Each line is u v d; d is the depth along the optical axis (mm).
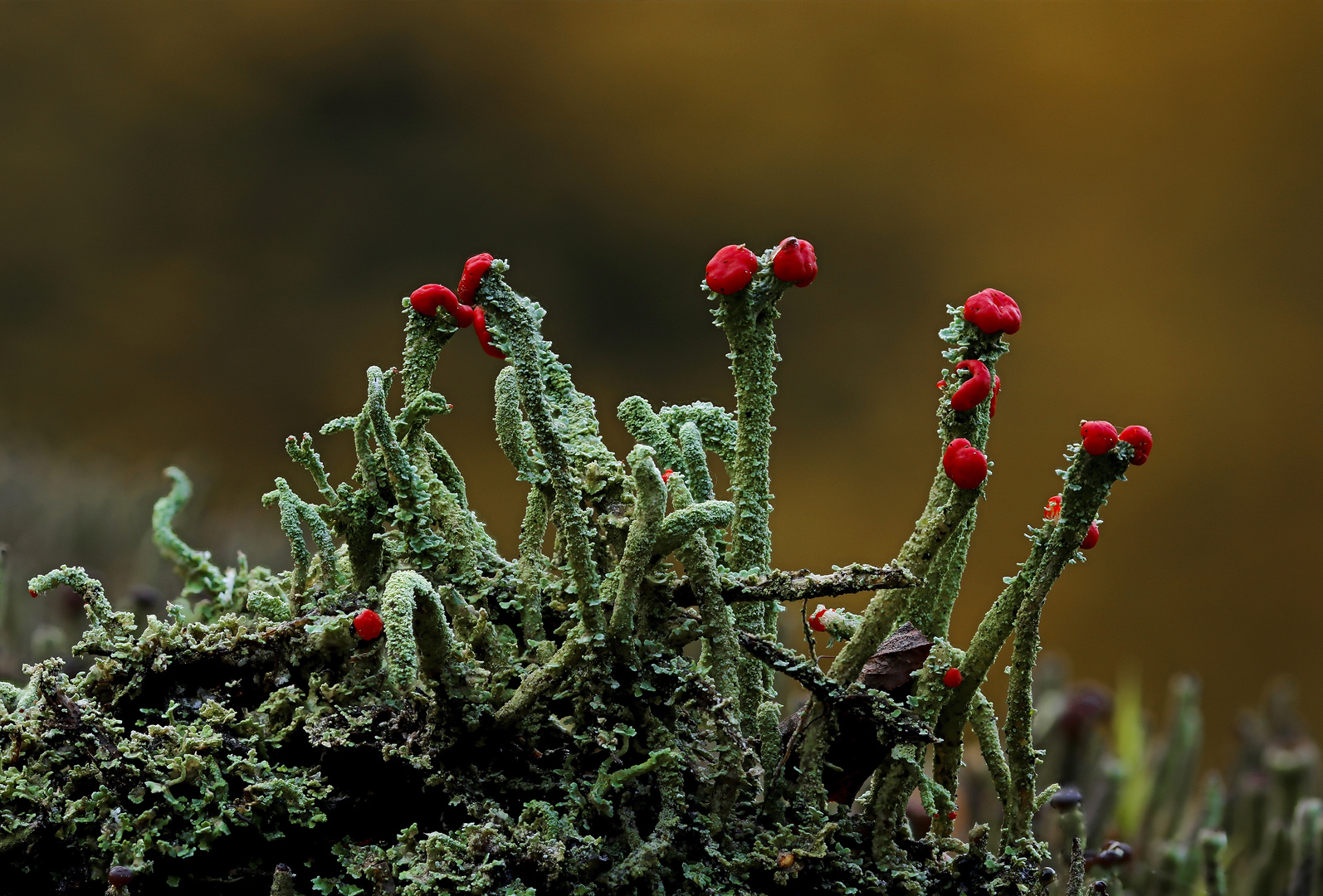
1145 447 297
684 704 302
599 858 300
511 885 298
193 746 302
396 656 293
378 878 300
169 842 301
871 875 303
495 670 305
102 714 304
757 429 306
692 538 301
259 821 301
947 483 300
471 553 310
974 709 308
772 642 304
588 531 304
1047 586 301
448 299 309
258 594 310
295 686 306
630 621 299
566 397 310
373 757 303
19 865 302
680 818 302
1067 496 299
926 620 308
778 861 301
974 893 306
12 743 303
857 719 304
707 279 302
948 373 302
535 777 303
